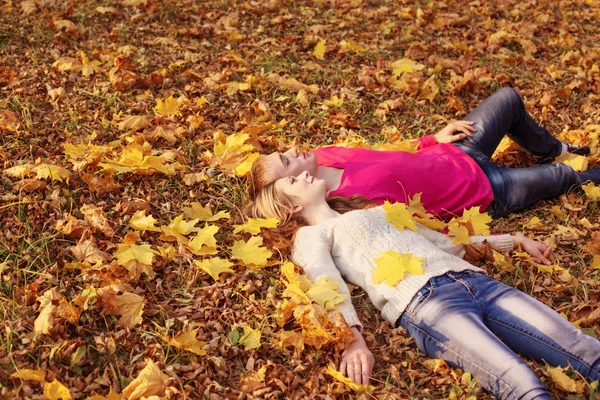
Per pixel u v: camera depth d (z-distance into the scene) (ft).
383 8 20.01
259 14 18.86
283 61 16.62
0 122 12.51
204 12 18.56
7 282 9.27
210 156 12.64
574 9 21.21
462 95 15.88
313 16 19.11
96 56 15.83
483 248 10.33
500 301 8.77
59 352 8.25
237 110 14.34
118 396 7.70
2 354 8.18
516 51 18.28
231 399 8.12
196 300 9.51
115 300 8.94
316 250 9.65
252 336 8.87
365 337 9.18
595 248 10.91
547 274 10.41
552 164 12.09
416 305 8.78
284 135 13.93
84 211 10.69
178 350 8.64
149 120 13.64
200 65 15.96
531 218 11.84
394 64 16.75
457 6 20.92
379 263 9.23
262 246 10.57
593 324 9.45
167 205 11.37
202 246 10.31
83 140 12.78
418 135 14.26
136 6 18.22
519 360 7.90
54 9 17.43
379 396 8.30
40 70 14.83
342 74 16.35
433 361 8.74
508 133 13.12
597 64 17.54
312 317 8.61
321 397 8.25
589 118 15.12
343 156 11.92
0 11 16.92
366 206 10.62
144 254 9.78
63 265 9.73
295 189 10.66
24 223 10.36
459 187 11.40
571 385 7.99
